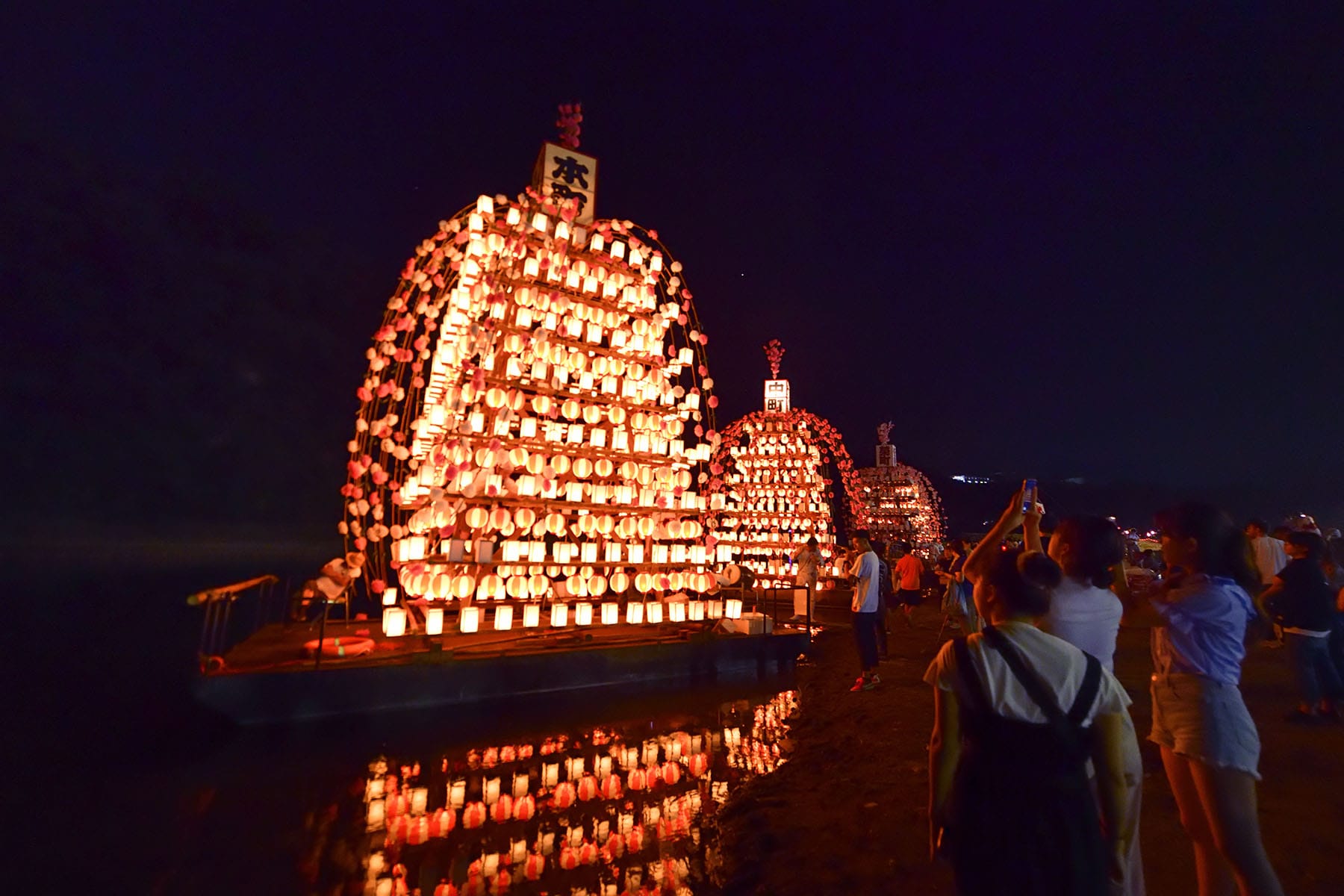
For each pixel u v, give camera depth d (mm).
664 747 6488
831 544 21281
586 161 11344
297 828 4609
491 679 7828
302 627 9461
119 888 3809
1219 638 2740
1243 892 2529
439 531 9008
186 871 4020
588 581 9703
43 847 4262
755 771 5887
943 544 31953
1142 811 4441
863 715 7238
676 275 11695
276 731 6535
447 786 5406
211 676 6527
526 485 9242
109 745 6156
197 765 5699
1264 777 4871
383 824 4688
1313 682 6113
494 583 9242
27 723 6832
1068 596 2742
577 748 6406
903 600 14375
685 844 4449
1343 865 3619
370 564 9758
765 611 15078
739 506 21828
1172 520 3027
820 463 22062
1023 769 2070
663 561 10508
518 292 9891
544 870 4078
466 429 8938
